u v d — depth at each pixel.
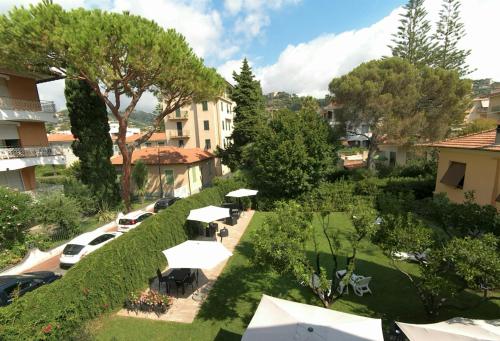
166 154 30.12
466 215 7.79
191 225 14.96
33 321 6.53
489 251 5.39
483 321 5.51
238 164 31.22
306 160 19.73
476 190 12.61
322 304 8.85
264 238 6.39
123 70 16.70
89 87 19.89
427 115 21.88
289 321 5.21
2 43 13.77
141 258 10.36
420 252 6.89
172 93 19.42
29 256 12.66
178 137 42.41
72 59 14.17
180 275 10.14
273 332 4.99
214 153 35.03
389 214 7.55
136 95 18.53
